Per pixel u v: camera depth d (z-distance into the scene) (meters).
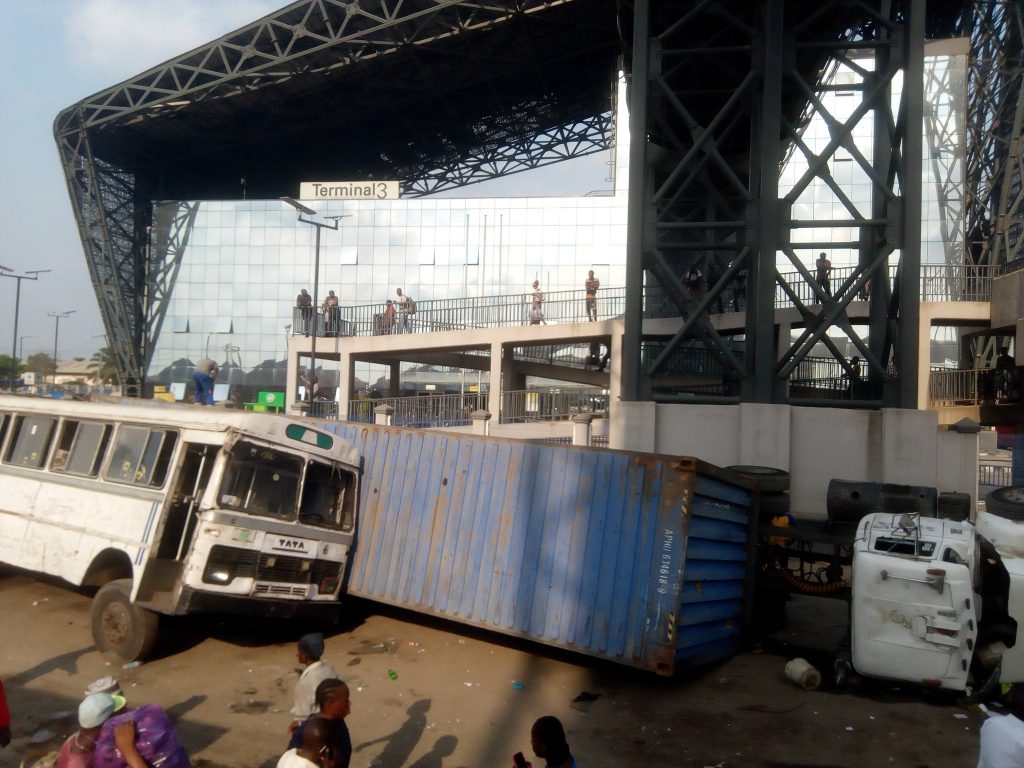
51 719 7.33
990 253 36.00
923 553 8.87
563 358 35.72
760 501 11.82
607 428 23.23
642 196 17.42
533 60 41.06
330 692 4.89
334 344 32.00
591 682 9.48
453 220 53.31
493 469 10.71
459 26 36.94
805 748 7.57
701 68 21.80
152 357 55.56
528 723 7.99
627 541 9.48
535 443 10.45
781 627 12.27
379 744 7.24
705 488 9.69
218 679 8.87
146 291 55.59
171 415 9.77
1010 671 8.67
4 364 92.06
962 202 41.62
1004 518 9.60
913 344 16.19
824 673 10.06
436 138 53.59
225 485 9.14
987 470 22.12
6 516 10.88
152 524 9.25
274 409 51.81
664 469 9.44
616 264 51.38
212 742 7.11
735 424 16.64
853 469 16.23
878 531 9.31
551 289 51.81
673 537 9.20
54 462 10.64
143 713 4.76
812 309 26.16
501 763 6.93
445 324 32.12
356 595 11.37
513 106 48.31
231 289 55.31
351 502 10.97
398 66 41.28
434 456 11.23
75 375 109.94
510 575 10.20
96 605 9.45
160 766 4.67
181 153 53.84
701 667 10.12
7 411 11.52
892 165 17.48
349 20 37.97
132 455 9.86
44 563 10.25
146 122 47.50
